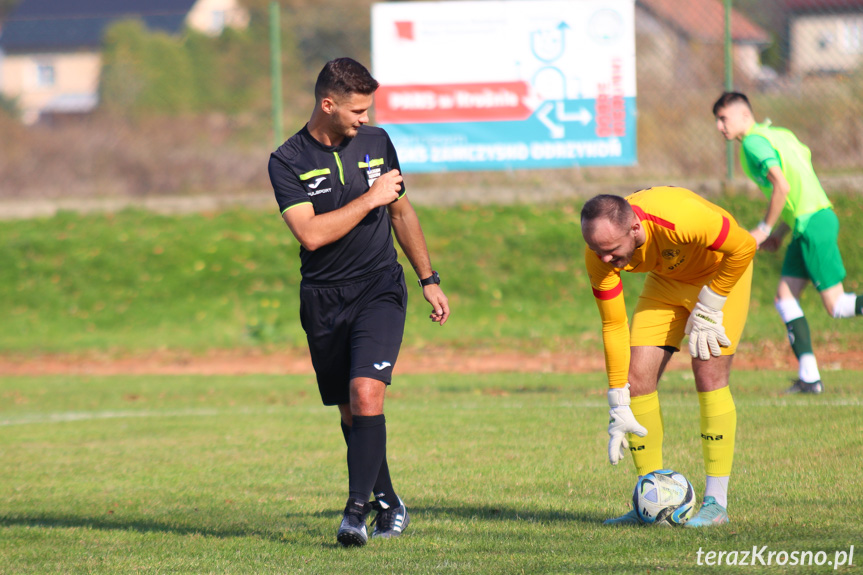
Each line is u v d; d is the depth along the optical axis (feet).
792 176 93.09
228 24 227.81
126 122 229.45
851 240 165.58
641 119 188.55
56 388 133.59
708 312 49.24
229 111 223.92
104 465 80.28
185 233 203.82
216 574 43.93
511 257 183.11
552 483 65.05
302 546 49.67
